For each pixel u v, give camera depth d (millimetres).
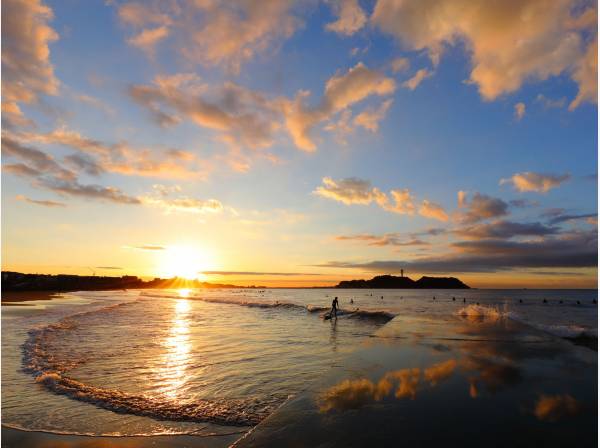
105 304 36531
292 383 6574
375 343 7379
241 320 20266
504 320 12672
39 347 10469
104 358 8961
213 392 6027
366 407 3443
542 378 4430
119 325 16781
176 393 5973
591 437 2686
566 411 3248
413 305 40125
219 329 15500
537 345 6965
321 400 3695
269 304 37188
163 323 17953
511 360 5551
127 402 5488
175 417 4836
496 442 2617
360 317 22688
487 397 3689
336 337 12969
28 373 7371
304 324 18109
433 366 5176
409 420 3082
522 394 3773
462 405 3449
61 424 4621
